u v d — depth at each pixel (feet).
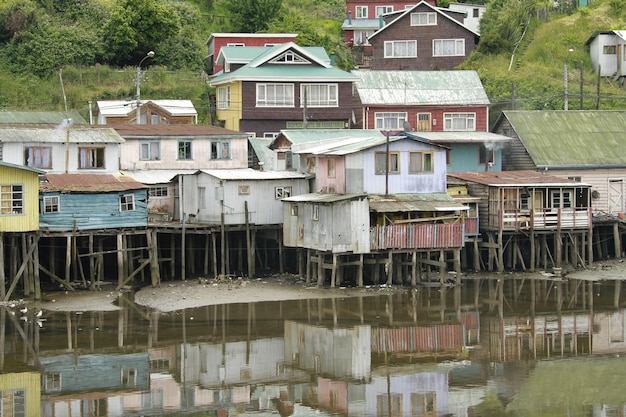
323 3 504.02
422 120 340.59
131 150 289.74
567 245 282.77
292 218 260.83
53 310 219.41
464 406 153.48
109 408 153.99
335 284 248.52
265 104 336.70
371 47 437.17
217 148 300.40
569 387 162.40
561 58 410.31
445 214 258.16
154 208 282.77
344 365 176.55
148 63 396.37
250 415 150.71
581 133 314.14
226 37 398.01
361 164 259.19
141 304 226.38
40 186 239.09
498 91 381.60
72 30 392.68
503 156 316.81
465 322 210.59
